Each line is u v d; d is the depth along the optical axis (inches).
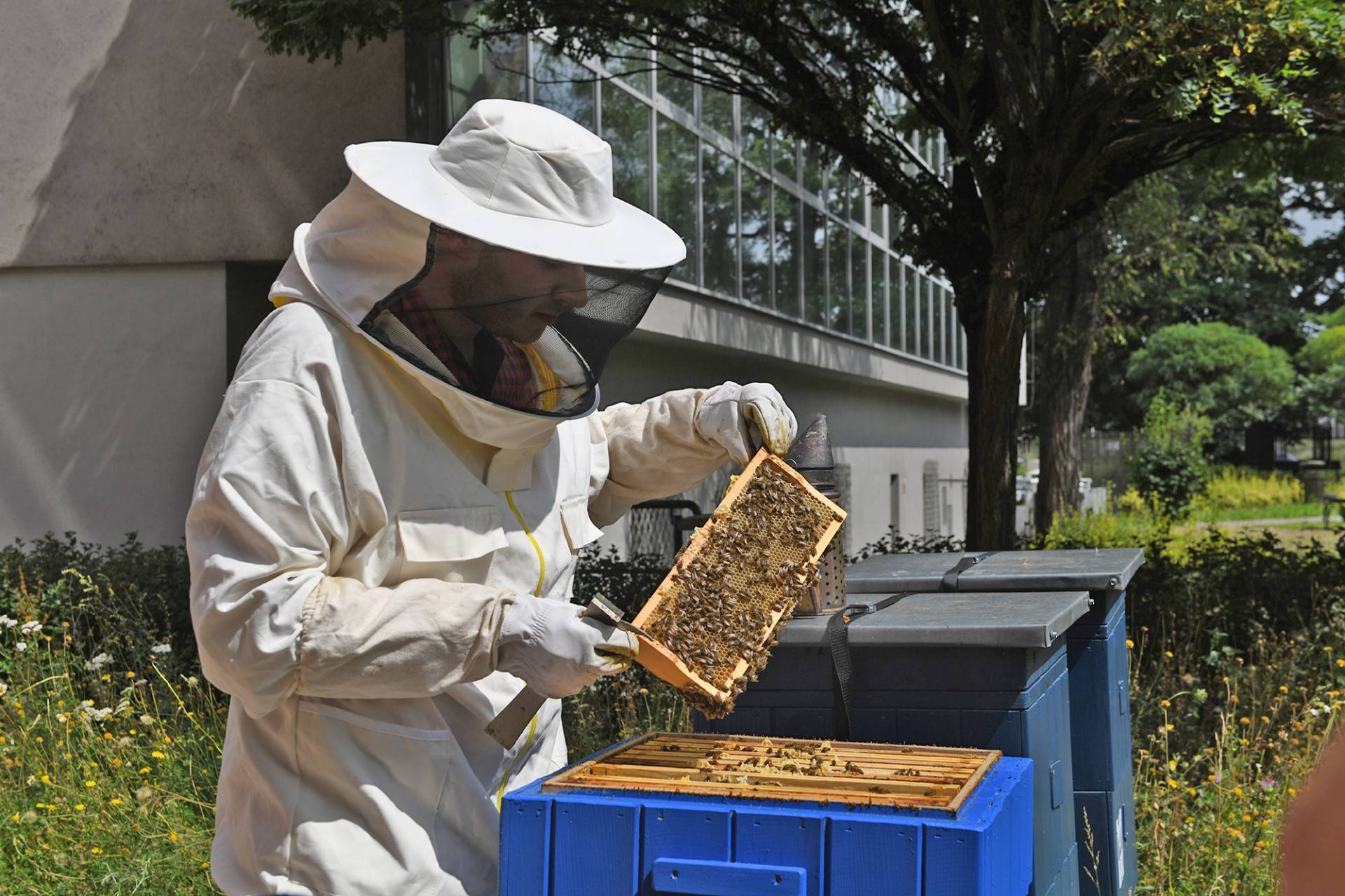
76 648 219.6
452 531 76.8
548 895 69.5
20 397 317.7
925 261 309.7
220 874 78.2
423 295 72.5
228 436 71.5
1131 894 122.9
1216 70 210.5
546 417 75.9
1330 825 25.8
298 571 70.6
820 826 64.5
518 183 72.3
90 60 305.4
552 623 68.7
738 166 438.9
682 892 66.2
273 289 77.9
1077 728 113.7
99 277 313.1
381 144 76.5
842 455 616.4
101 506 314.7
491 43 304.0
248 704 70.7
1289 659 217.0
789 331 489.1
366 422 74.2
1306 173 307.7
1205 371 1413.6
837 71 319.0
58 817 156.3
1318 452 1565.0
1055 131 249.6
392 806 74.0
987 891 62.2
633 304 80.3
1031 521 607.5
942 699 90.4
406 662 68.9
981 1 236.7
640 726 188.7
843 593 97.7
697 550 76.3
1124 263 660.1
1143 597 254.7
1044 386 597.3
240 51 298.4
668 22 270.1
